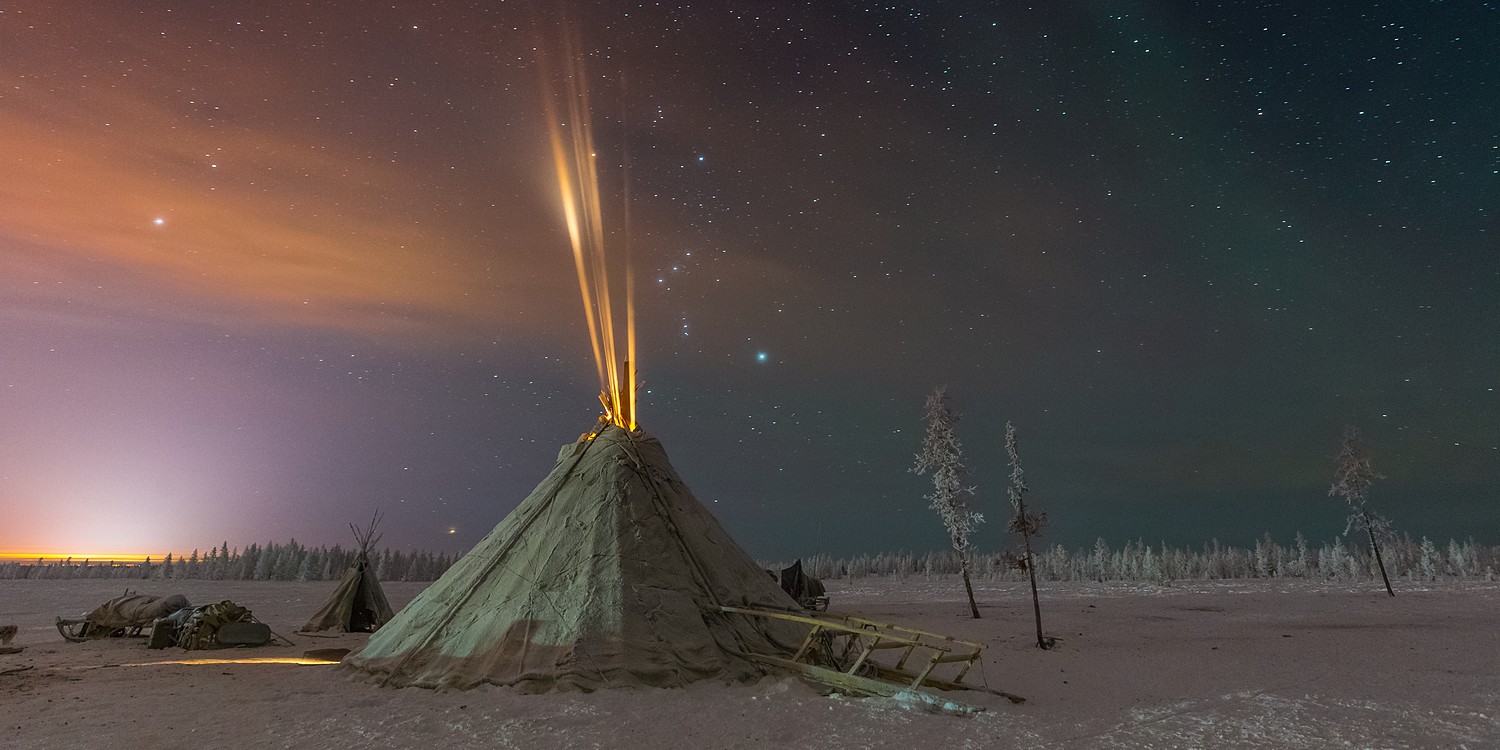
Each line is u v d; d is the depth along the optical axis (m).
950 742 8.12
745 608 12.60
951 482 32.06
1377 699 11.34
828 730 8.49
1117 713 10.13
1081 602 41.38
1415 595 43.03
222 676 12.38
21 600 40.09
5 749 7.60
